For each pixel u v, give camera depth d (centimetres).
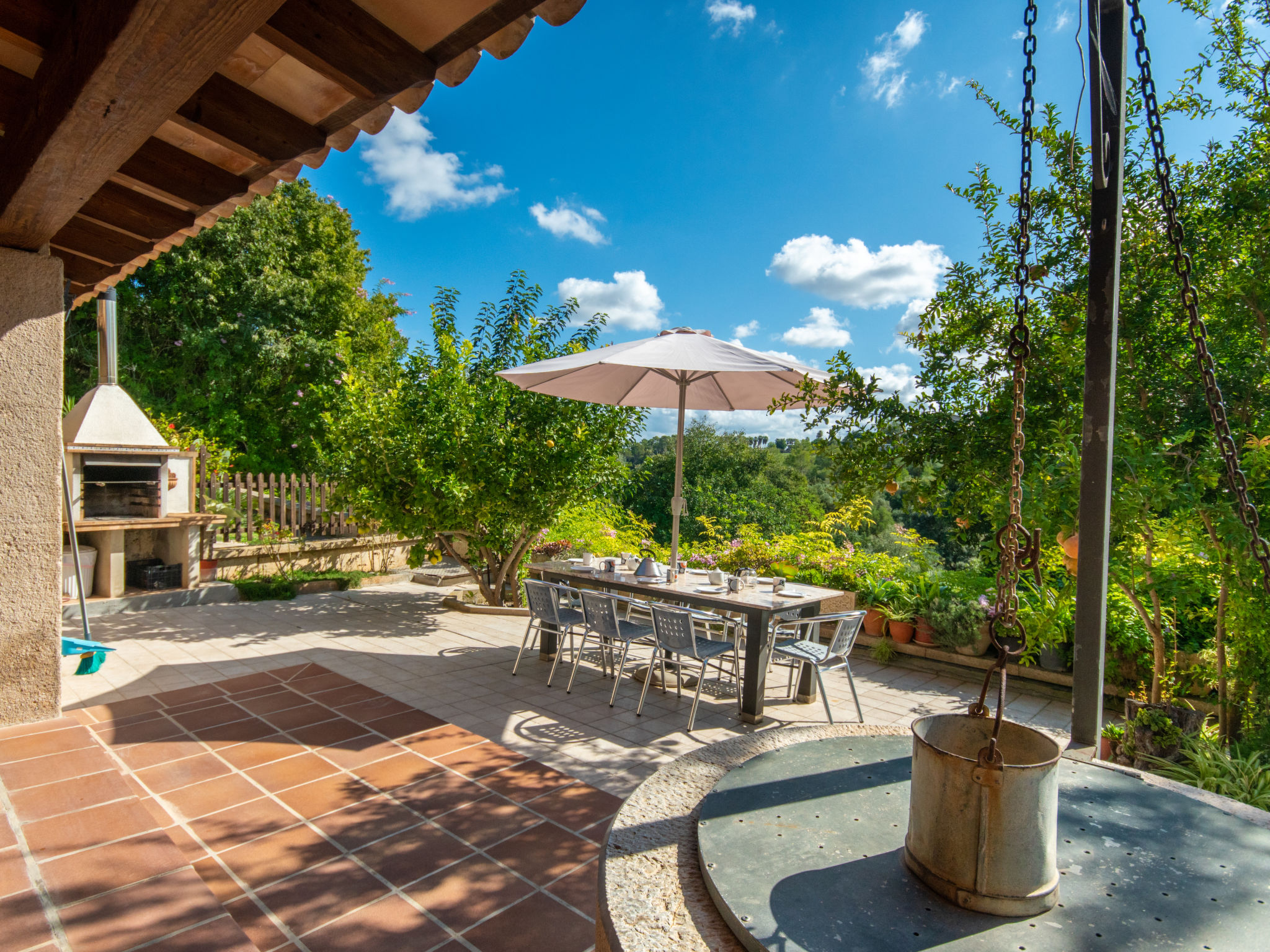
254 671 536
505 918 239
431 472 739
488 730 430
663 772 191
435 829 300
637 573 576
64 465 461
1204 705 455
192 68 158
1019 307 141
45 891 224
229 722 421
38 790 287
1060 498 333
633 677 572
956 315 411
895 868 133
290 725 419
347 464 795
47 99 194
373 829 297
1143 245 368
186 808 310
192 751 375
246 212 1487
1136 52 162
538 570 625
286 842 283
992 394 400
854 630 471
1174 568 378
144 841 255
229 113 220
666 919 123
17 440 349
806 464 3344
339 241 1752
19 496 350
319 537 1006
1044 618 489
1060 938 109
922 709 514
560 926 236
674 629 466
